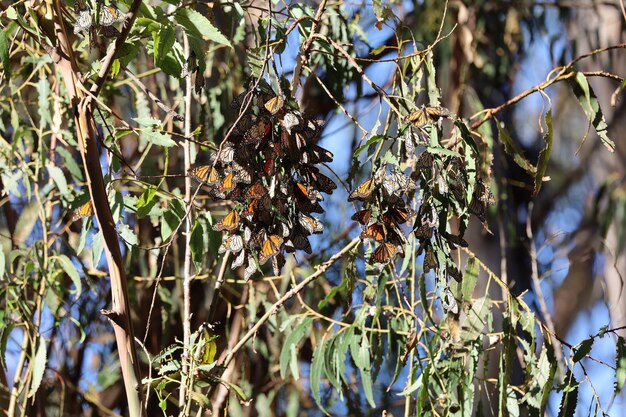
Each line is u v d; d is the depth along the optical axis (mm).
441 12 4957
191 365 3656
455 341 3881
